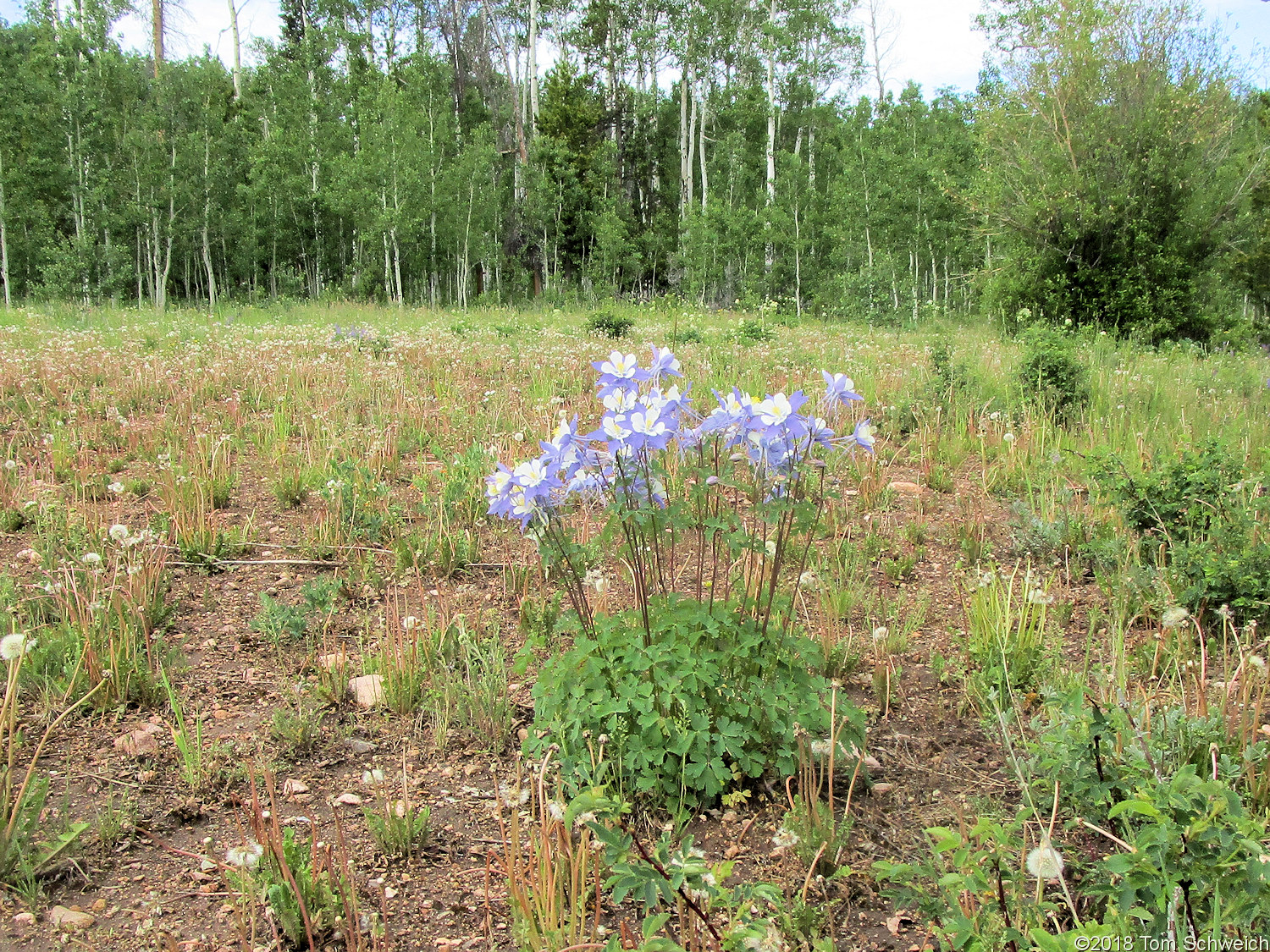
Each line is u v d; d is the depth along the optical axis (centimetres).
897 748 307
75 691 318
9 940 212
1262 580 372
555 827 216
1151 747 238
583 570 352
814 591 414
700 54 3778
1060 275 1702
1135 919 194
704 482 278
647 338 1497
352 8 4094
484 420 759
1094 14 1677
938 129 3525
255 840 253
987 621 360
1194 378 952
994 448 687
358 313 2284
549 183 3506
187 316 1967
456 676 342
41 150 2583
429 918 224
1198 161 1661
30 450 648
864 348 1379
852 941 217
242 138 3072
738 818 265
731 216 3102
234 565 461
